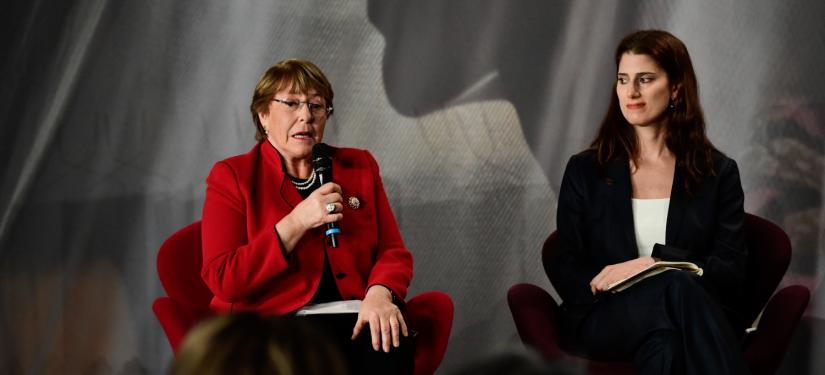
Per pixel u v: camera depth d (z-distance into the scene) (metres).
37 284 8.59
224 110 8.52
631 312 5.74
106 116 8.55
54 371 8.59
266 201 5.83
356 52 8.53
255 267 5.51
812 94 8.21
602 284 5.99
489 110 8.49
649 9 8.38
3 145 8.59
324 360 1.96
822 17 8.19
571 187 6.63
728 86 8.32
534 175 8.49
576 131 8.45
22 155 8.58
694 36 8.34
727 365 5.34
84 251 8.58
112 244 8.56
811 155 8.20
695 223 6.30
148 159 8.54
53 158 8.56
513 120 8.49
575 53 8.45
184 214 8.52
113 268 8.58
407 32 8.52
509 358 1.90
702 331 5.45
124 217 8.56
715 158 6.50
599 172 6.56
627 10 8.41
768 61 8.27
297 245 5.75
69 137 8.57
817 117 8.20
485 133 8.51
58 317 8.57
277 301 5.66
